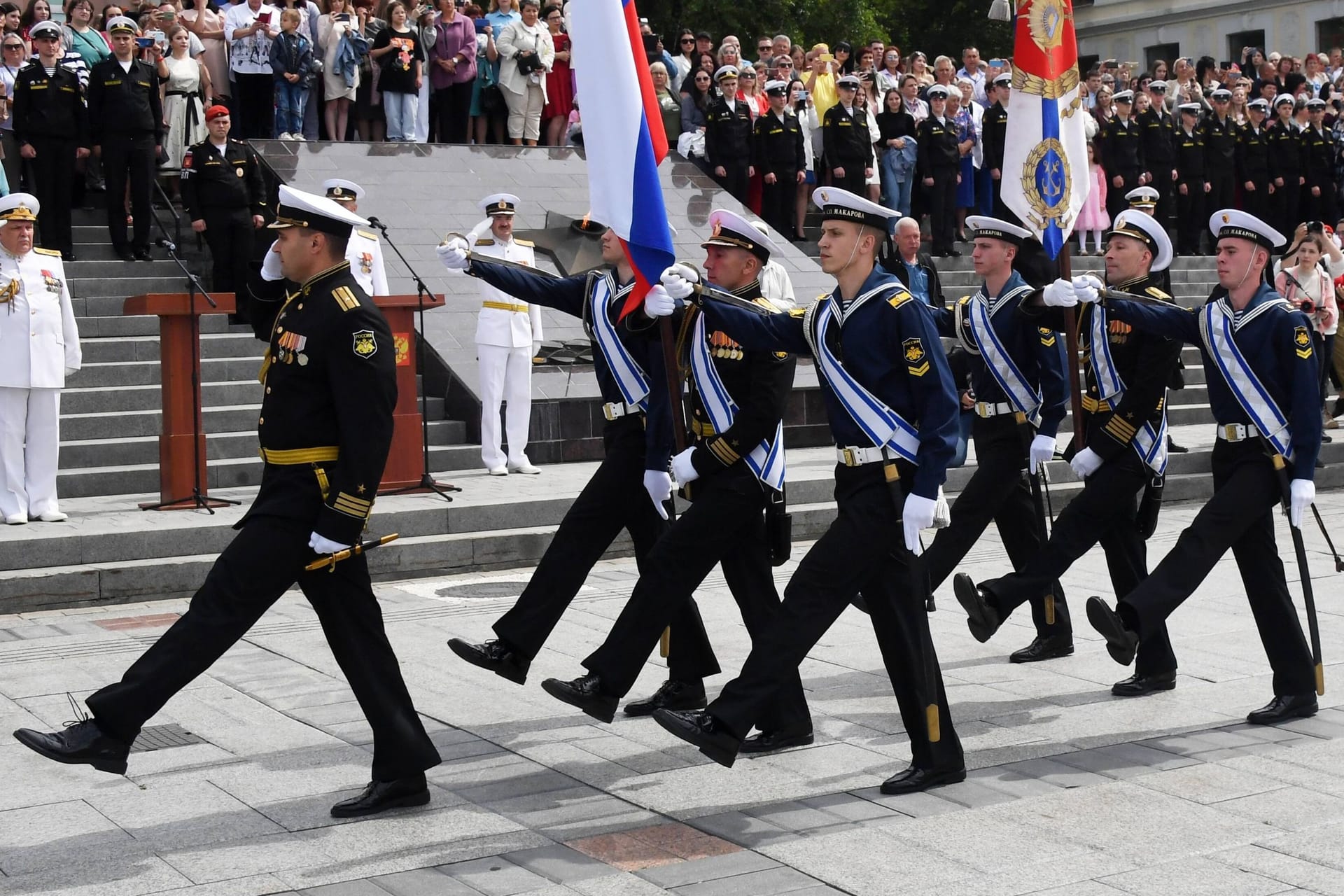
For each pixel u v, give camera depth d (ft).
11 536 36.47
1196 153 82.07
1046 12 25.36
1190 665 28.66
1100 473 26.99
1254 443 24.75
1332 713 25.21
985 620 26.09
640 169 22.47
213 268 56.95
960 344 29.12
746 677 20.11
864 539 20.53
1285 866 18.06
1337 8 131.64
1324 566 39.34
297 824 20.06
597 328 24.14
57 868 18.47
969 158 77.05
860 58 77.87
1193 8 142.20
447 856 18.81
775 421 22.27
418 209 63.16
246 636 31.76
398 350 44.01
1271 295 24.67
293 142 65.00
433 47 70.28
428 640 31.40
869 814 20.22
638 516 24.76
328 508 19.39
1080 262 78.18
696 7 116.37
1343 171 87.15
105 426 48.01
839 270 20.98
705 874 18.08
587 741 24.02
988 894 17.28
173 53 62.75
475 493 44.14
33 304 38.83
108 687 18.88
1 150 55.47
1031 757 22.86
